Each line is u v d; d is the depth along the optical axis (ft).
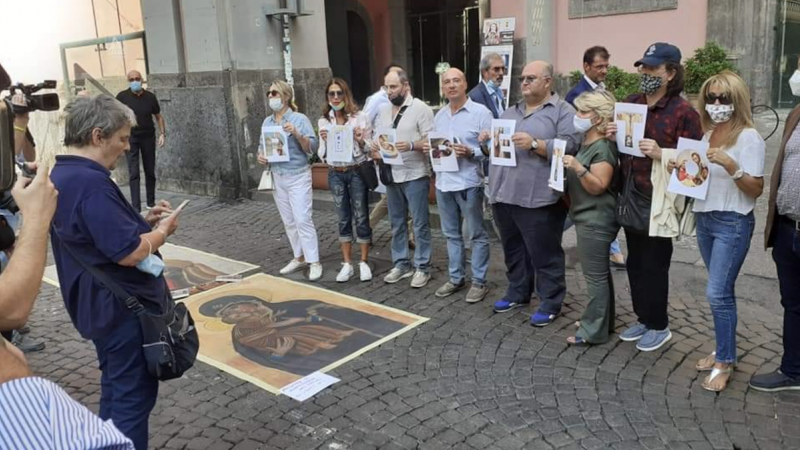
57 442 4.48
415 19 50.16
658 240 12.94
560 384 12.48
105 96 8.96
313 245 19.22
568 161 12.71
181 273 20.47
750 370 12.59
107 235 8.34
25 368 4.93
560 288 15.07
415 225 17.84
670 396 11.85
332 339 15.05
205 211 29.04
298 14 30.50
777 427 10.72
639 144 11.99
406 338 14.92
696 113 12.05
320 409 12.04
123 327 8.77
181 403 12.53
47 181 5.61
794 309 11.38
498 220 15.64
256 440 11.18
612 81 30.25
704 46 31.19
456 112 16.07
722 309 11.66
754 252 18.42
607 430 10.89
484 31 34.78
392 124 17.24
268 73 30.89
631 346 13.89
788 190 10.68
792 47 32.35
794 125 10.82
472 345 14.38
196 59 30.42
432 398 12.21
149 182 29.68
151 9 31.58
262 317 16.56
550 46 35.01
